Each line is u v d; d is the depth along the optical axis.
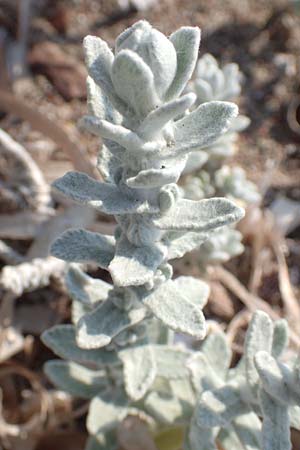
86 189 0.09
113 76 0.08
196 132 0.09
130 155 0.09
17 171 0.18
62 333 0.13
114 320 0.11
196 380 0.12
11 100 0.18
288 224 0.19
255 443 0.12
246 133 0.21
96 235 0.11
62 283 0.16
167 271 0.11
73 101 0.21
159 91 0.08
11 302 0.16
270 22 0.23
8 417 0.16
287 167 0.21
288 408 0.11
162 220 0.10
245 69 0.22
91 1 0.23
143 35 0.08
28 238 0.18
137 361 0.12
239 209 0.09
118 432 0.14
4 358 0.16
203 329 0.10
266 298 0.18
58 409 0.16
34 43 0.22
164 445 0.15
